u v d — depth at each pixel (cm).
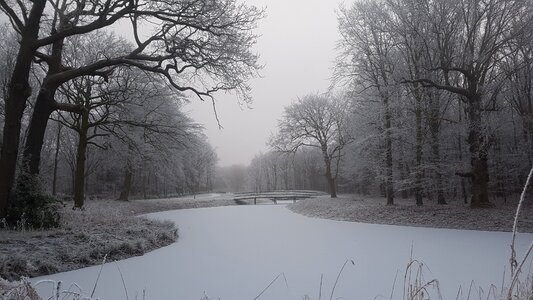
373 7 2395
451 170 2330
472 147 2028
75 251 927
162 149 2550
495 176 2733
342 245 1237
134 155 2986
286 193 5938
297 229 1756
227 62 1580
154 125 2283
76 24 1627
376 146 2595
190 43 1526
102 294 647
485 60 1969
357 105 2672
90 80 2342
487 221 1709
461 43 2183
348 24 2519
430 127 2253
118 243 1027
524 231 1528
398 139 2378
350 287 695
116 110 2434
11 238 990
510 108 2553
